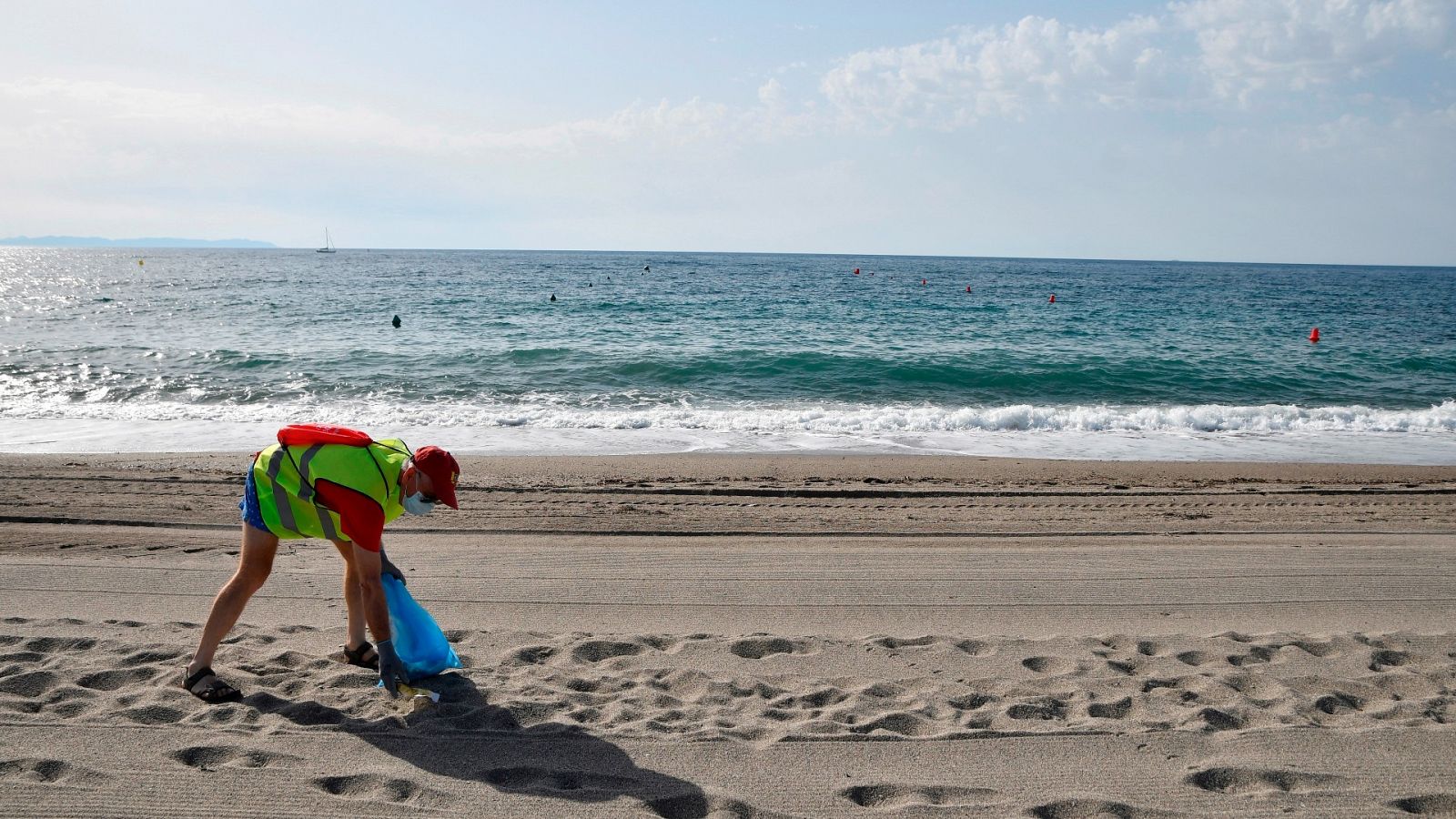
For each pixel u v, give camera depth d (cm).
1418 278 14300
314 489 388
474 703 407
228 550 678
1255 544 758
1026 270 13862
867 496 969
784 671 458
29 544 687
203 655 404
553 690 421
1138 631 532
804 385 1945
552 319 3381
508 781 343
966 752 373
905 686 438
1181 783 352
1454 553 715
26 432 1302
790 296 5191
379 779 338
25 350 2192
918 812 329
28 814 305
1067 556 696
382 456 397
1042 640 504
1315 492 1023
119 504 830
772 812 326
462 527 779
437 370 2030
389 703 403
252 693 407
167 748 354
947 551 713
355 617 445
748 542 747
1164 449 1368
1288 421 1595
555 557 672
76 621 497
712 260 17512
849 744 377
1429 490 1038
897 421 1541
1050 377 2069
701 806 328
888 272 10738
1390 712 416
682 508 877
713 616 546
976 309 4244
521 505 870
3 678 407
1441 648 498
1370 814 332
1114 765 364
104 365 1995
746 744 375
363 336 2712
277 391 1731
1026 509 911
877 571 648
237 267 10575
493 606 558
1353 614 567
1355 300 6069
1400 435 1517
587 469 1095
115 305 3925
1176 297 6016
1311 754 375
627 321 3347
